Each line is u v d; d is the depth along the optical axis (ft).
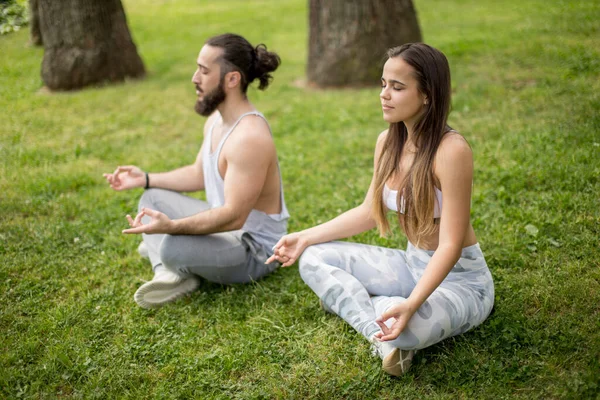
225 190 10.85
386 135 9.53
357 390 8.76
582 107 18.10
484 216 13.19
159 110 23.75
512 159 15.81
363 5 24.35
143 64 28.99
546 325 9.61
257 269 11.56
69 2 26.11
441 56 8.41
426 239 9.22
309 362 9.43
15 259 12.64
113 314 10.84
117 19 27.50
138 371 9.41
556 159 14.96
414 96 8.39
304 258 9.68
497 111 19.65
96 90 26.53
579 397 8.07
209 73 10.81
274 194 11.68
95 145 20.10
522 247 11.89
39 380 9.13
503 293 10.53
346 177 16.49
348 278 9.39
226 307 11.01
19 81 28.19
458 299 8.69
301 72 28.84
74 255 13.08
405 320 8.02
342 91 24.80
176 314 10.87
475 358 9.05
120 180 12.41
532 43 27.12
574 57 23.59
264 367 9.35
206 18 45.55
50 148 19.83
